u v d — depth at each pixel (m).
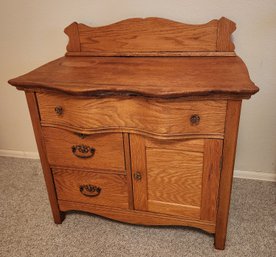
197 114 1.04
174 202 1.25
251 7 1.32
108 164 1.24
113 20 1.48
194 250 1.28
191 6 1.37
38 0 1.52
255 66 1.43
